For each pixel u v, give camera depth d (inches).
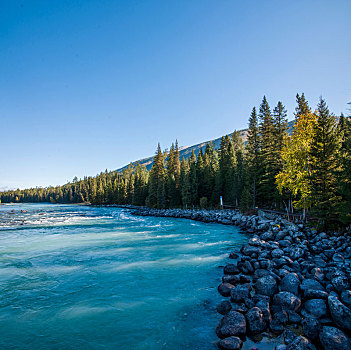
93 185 5211.6
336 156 741.3
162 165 2630.4
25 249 636.1
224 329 237.1
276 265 442.0
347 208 652.1
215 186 2135.8
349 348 203.3
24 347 228.2
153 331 251.6
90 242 734.5
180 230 1024.9
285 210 1325.0
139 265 485.7
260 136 1626.5
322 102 984.3
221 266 476.7
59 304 316.2
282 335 234.5
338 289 312.3
